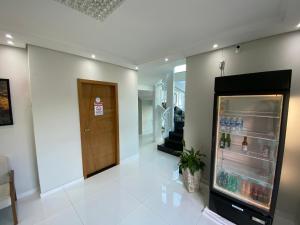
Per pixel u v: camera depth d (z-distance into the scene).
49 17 1.63
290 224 1.89
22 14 1.57
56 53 2.44
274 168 1.60
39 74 2.27
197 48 2.44
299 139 1.82
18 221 1.92
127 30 1.95
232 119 2.03
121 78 3.52
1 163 2.06
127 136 3.78
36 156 2.39
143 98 6.79
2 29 1.77
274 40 1.95
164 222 1.92
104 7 1.47
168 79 4.94
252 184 1.88
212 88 2.56
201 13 1.61
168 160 3.87
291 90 1.85
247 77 1.66
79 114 2.78
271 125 1.79
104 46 2.46
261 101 1.88
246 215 1.76
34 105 2.25
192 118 2.87
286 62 1.88
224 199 1.94
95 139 3.18
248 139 2.00
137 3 1.43
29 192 2.46
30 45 2.18
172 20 1.73
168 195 2.45
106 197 2.40
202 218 1.98
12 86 2.23
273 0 1.40
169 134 4.75
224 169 2.19
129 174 3.14
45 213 2.06
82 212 2.08
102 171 3.27
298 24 1.66
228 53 2.35
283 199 1.95
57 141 2.52
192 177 2.48
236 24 1.83
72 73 2.65
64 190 2.58
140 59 3.15
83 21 1.72
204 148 2.73
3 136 2.20
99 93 3.18
